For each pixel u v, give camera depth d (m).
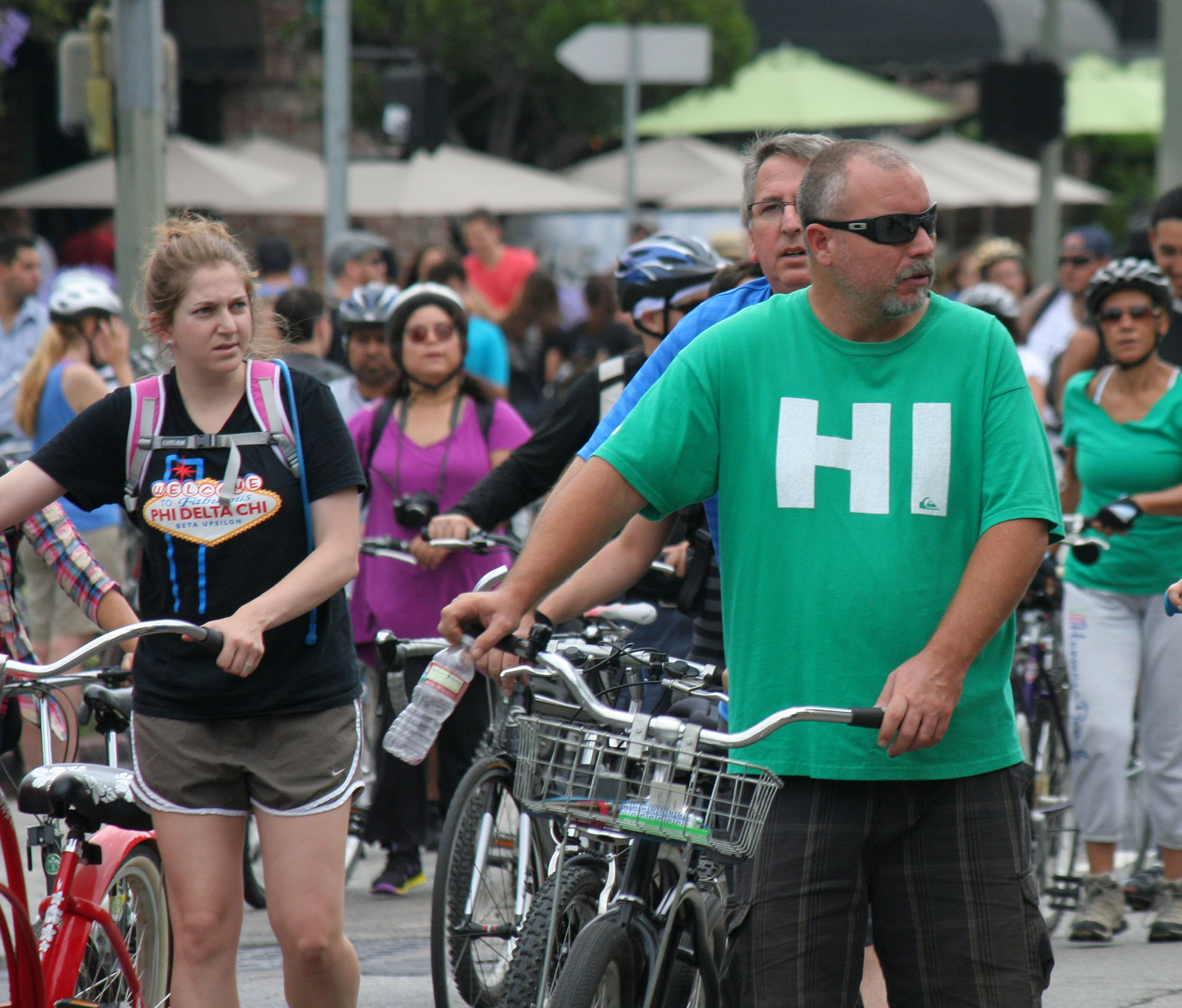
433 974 18.47
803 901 11.57
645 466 11.78
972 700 11.54
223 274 13.68
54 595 29.66
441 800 23.84
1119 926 22.48
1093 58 96.44
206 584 13.76
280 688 13.75
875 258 11.30
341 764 13.95
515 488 20.36
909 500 11.46
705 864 14.20
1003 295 28.69
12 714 16.69
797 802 11.65
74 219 80.12
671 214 69.19
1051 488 11.50
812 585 11.52
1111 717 22.09
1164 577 21.88
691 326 15.34
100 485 14.07
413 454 24.73
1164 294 22.27
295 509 13.88
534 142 93.81
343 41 46.34
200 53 77.06
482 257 55.06
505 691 12.73
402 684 19.39
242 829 14.12
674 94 85.75
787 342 11.79
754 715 11.75
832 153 11.52
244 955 21.28
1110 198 98.62
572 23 78.00
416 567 23.84
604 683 15.45
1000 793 11.66
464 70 83.88
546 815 11.73
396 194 65.19
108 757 15.99
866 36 97.50
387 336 25.12
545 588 11.80
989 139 54.47
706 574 16.25
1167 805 22.02
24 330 36.66
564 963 13.27
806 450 11.57
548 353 47.34
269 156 71.06
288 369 14.10
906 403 11.53
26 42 76.00
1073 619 22.47
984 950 11.55
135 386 13.99
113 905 15.38
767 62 83.12
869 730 11.41
